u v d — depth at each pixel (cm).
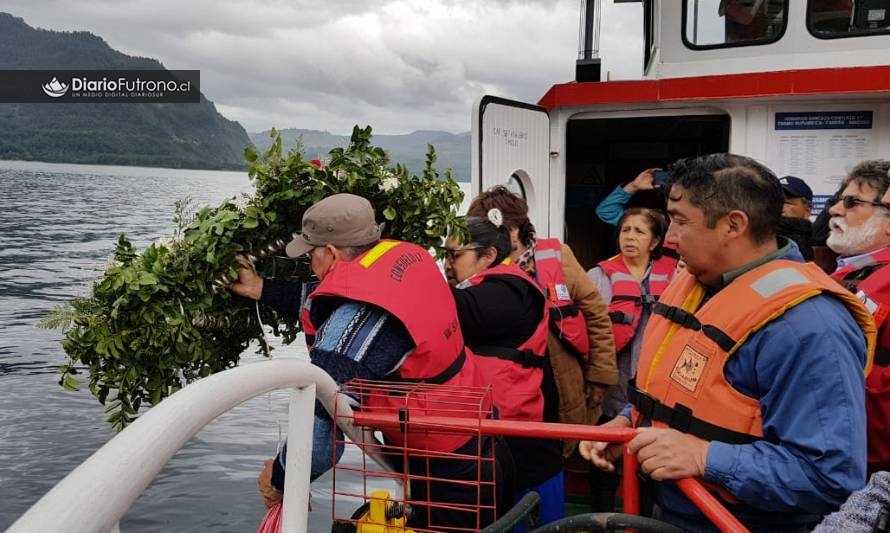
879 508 131
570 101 439
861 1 429
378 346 194
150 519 905
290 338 274
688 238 176
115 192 12638
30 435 1516
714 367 169
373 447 201
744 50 457
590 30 562
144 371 226
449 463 206
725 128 461
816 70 396
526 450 257
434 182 264
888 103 409
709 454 162
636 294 372
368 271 200
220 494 984
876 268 263
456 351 212
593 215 616
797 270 165
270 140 253
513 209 315
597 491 345
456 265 273
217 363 251
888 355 234
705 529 177
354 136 256
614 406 378
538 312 261
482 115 369
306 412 159
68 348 221
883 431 234
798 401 155
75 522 69
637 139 599
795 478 152
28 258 4750
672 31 474
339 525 200
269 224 250
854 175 276
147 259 228
